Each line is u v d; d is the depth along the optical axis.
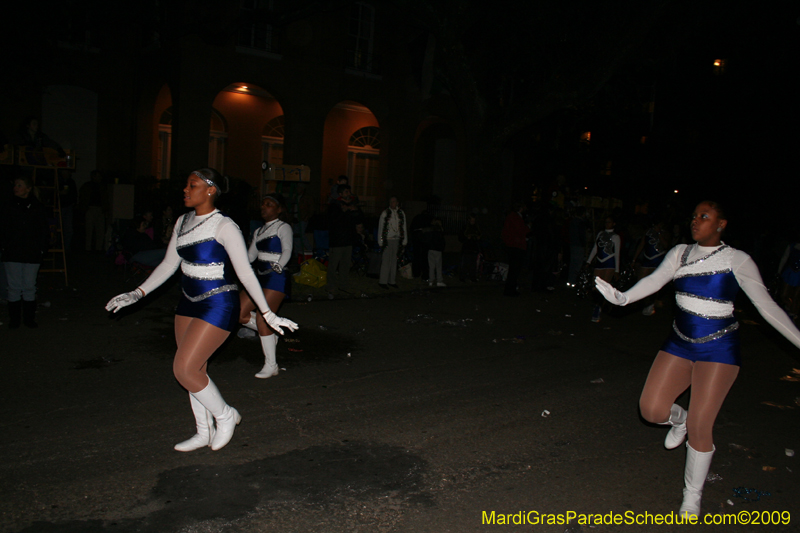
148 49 20.05
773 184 21.73
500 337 8.52
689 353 3.70
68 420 4.67
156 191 14.37
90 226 13.43
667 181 24.97
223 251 4.00
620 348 8.23
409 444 4.60
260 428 4.75
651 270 10.99
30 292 7.18
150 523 3.30
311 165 20.62
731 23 15.86
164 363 6.23
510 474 4.16
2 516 3.30
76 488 3.65
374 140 24.86
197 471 3.96
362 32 21.70
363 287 11.88
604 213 16.69
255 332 7.63
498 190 16.75
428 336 8.31
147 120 20.64
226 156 21.61
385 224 11.86
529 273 16.33
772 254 16.61
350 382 6.08
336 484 3.87
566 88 15.21
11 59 15.30
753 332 10.01
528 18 14.81
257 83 19.17
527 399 5.85
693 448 3.65
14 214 6.98
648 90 19.12
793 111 21.36
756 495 4.02
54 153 9.90
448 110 22.67
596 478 4.18
